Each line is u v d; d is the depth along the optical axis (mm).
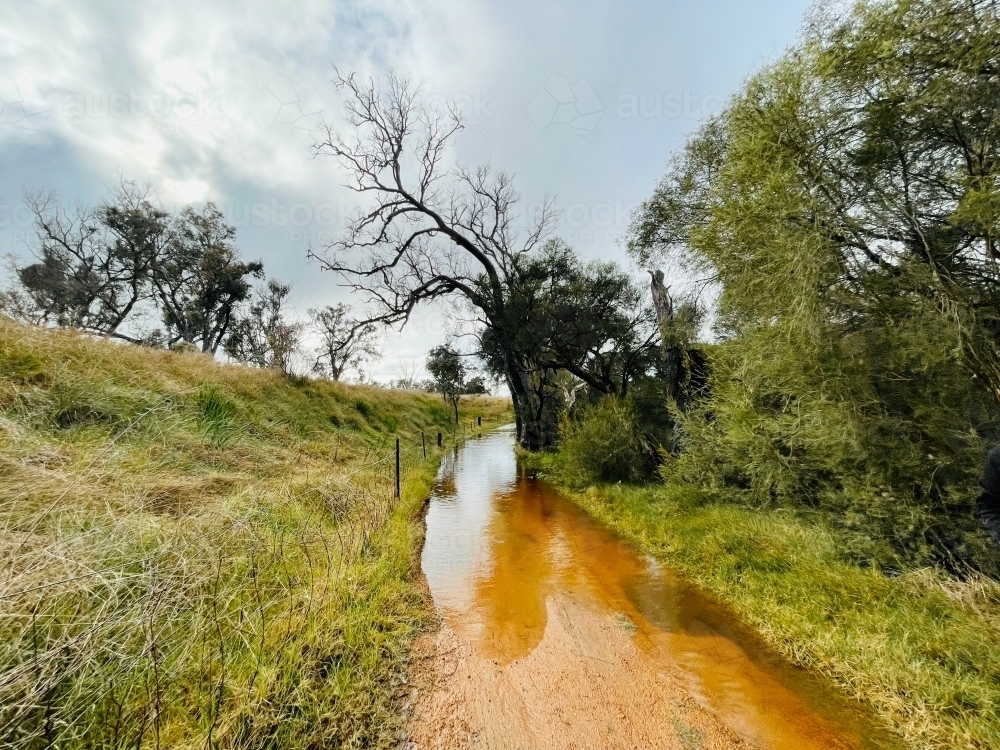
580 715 2865
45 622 2393
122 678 2289
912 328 3945
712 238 5484
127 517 3611
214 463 6309
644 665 3441
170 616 2695
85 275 22406
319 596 3621
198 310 25844
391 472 10078
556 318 14922
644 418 11914
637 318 14891
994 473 2629
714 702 2982
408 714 2838
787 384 5043
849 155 4320
